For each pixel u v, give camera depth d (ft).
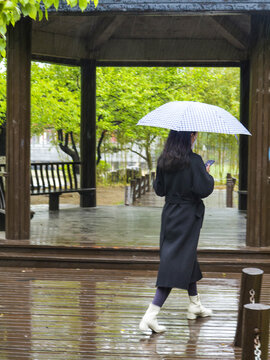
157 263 22.82
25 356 13.29
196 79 58.34
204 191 14.89
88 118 38.47
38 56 35.83
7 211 24.81
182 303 18.12
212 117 14.40
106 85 53.57
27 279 21.15
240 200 38.45
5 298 18.42
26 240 24.75
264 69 23.30
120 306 17.61
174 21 34.76
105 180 72.23
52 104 50.06
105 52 37.58
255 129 23.56
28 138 24.75
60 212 36.32
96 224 30.73
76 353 13.53
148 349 13.87
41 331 15.14
